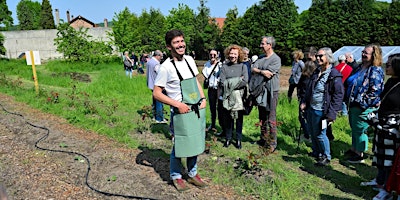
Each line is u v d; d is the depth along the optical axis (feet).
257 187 13.05
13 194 12.28
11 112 25.00
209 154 16.75
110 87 39.27
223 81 17.06
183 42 11.54
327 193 12.95
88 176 13.92
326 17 100.48
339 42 98.07
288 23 108.58
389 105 11.62
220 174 14.30
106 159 15.81
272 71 16.33
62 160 15.65
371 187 13.51
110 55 95.40
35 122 22.31
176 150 11.93
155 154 16.65
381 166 11.92
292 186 13.24
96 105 28.45
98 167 14.87
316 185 13.61
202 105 11.99
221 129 22.16
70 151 16.80
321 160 15.76
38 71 60.03
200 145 12.07
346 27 97.25
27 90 34.45
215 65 20.68
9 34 117.50
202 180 13.71
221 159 16.02
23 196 12.17
